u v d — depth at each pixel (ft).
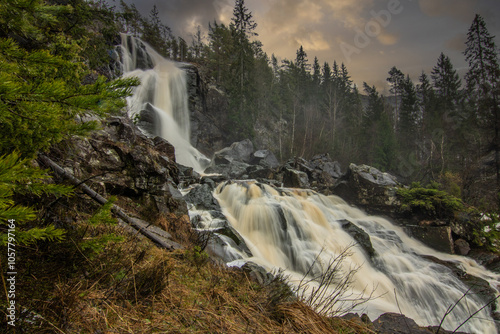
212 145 117.19
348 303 21.11
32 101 5.16
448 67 185.47
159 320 7.81
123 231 13.26
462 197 82.23
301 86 197.77
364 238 37.01
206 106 126.62
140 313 7.92
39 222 8.31
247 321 9.05
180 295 9.68
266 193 46.98
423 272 34.32
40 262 7.94
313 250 32.50
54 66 6.28
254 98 142.92
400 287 29.73
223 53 165.89
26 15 7.32
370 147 156.25
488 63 134.82
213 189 47.19
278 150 142.82
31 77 6.53
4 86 4.47
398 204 58.08
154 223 20.99
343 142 163.32
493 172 107.55
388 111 223.10
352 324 11.14
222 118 129.59
